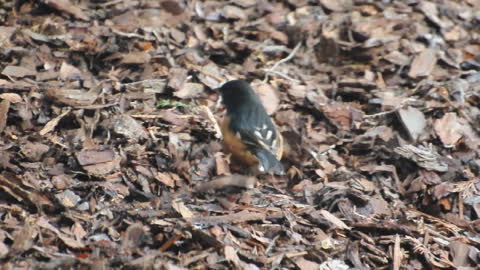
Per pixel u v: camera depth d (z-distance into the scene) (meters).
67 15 13.24
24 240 8.44
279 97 12.47
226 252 8.81
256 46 13.66
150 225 9.06
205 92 12.16
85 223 8.98
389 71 13.50
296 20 14.45
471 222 10.30
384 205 10.44
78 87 11.50
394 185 11.00
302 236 9.53
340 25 14.40
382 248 9.59
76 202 9.29
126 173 9.97
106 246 8.65
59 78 11.61
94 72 12.08
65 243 8.57
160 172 10.16
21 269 8.07
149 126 10.95
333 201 10.25
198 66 12.72
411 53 13.93
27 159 9.84
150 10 13.80
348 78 13.30
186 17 13.91
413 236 9.83
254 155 10.36
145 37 13.04
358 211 10.24
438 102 12.66
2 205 8.99
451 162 11.29
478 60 14.05
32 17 13.06
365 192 10.64
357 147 11.63
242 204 9.95
